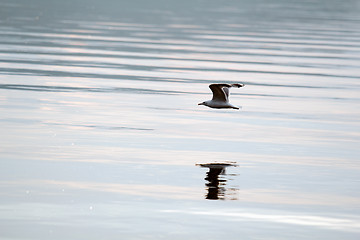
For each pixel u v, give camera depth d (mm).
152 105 20438
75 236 10641
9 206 11703
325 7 66500
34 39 34469
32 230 10797
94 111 19234
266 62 30312
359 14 60469
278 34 41500
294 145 16344
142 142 16078
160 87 23500
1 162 14102
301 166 14578
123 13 50594
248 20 49281
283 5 65938
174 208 11828
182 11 54406
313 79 26359
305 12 59031
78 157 14664
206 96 22281
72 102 20359
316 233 11031
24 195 12234
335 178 13805
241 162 14727
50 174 13453
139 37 37031
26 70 25719
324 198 12586
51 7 52656
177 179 13391
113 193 12484
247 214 11672
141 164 14320
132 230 10898
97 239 10562
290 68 28891
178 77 25672
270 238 10789
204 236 10766
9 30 37531
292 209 11992
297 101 21969
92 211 11609
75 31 38438
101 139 16219
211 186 13016
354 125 18703
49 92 21766
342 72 28344
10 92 21422
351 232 11117
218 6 61125
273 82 25422
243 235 10859
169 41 36000
